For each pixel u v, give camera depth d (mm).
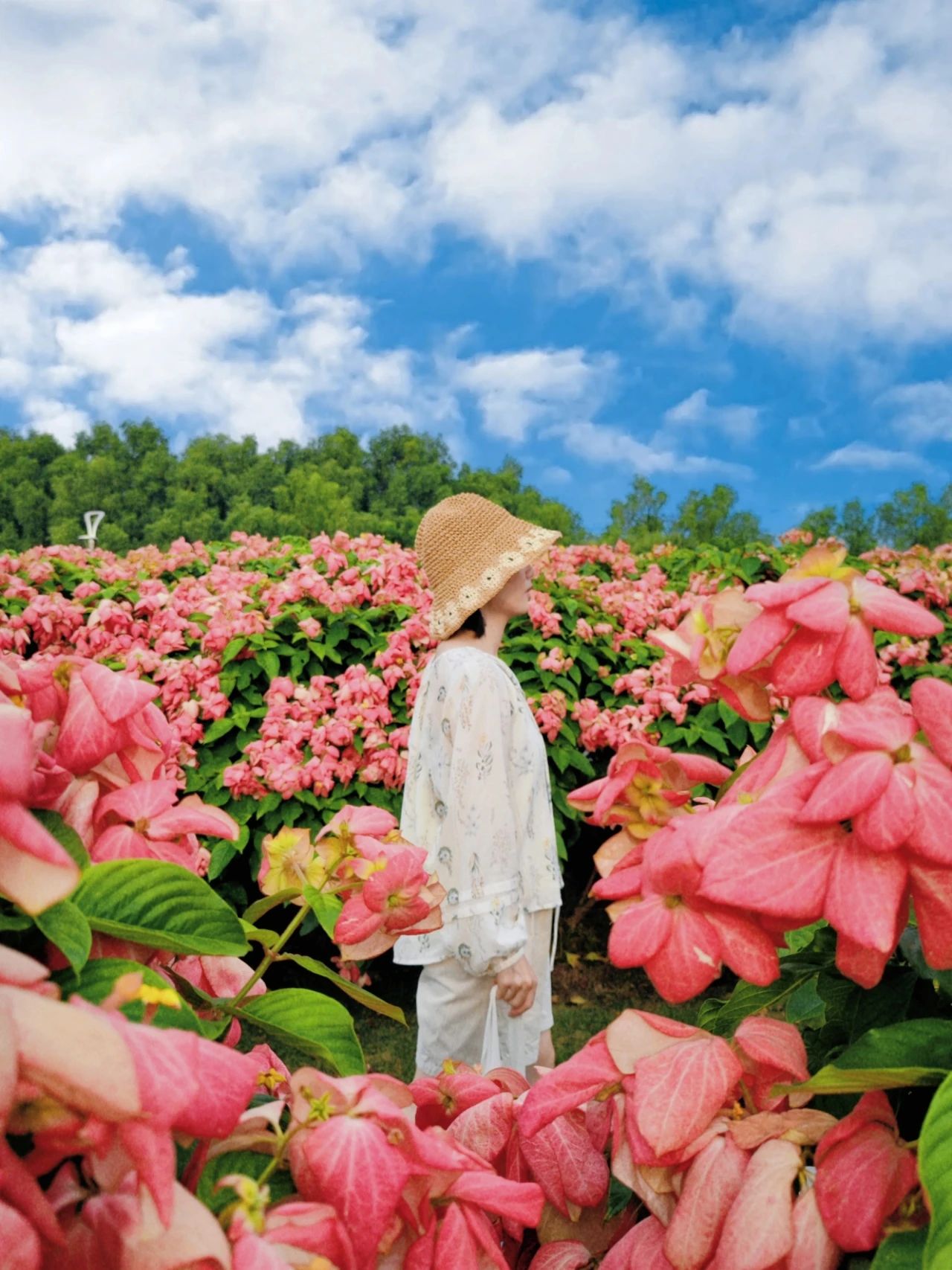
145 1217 603
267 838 1119
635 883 905
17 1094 524
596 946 5711
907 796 734
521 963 2486
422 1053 2650
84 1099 524
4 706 640
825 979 995
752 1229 756
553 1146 992
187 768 4812
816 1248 748
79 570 6723
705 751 5488
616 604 6180
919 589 6793
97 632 5359
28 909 604
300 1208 697
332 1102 776
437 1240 803
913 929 918
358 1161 728
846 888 746
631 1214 995
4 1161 543
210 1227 609
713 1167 805
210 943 858
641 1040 881
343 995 5098
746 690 953
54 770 860
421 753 2730
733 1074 831
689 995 829
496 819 2484
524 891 2652
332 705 4953
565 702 5250
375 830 1090
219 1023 969
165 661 5066
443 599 2764
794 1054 863
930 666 6129
